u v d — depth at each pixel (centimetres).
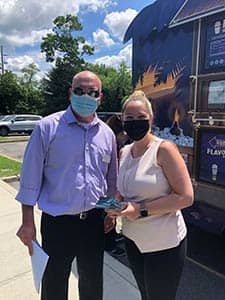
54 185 209
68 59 4438
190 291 304
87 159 212
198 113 335
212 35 315
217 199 325
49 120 208
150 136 200
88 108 206
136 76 405
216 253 366
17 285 300
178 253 201
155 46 375
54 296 224
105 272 326
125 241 218
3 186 669
